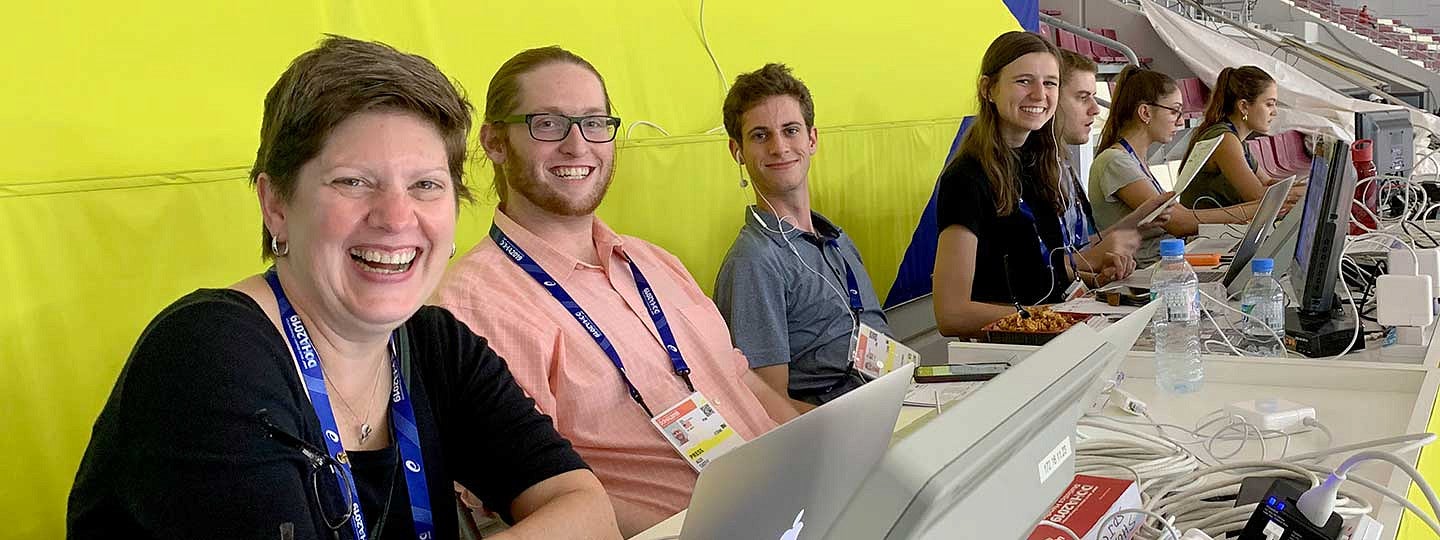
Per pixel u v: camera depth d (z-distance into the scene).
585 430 1.85
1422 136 6.04
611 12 2.97
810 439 0.75
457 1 2.53
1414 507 1.16
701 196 3.19
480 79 2.53
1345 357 2.02
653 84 3.05
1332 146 2.22
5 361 1.68
